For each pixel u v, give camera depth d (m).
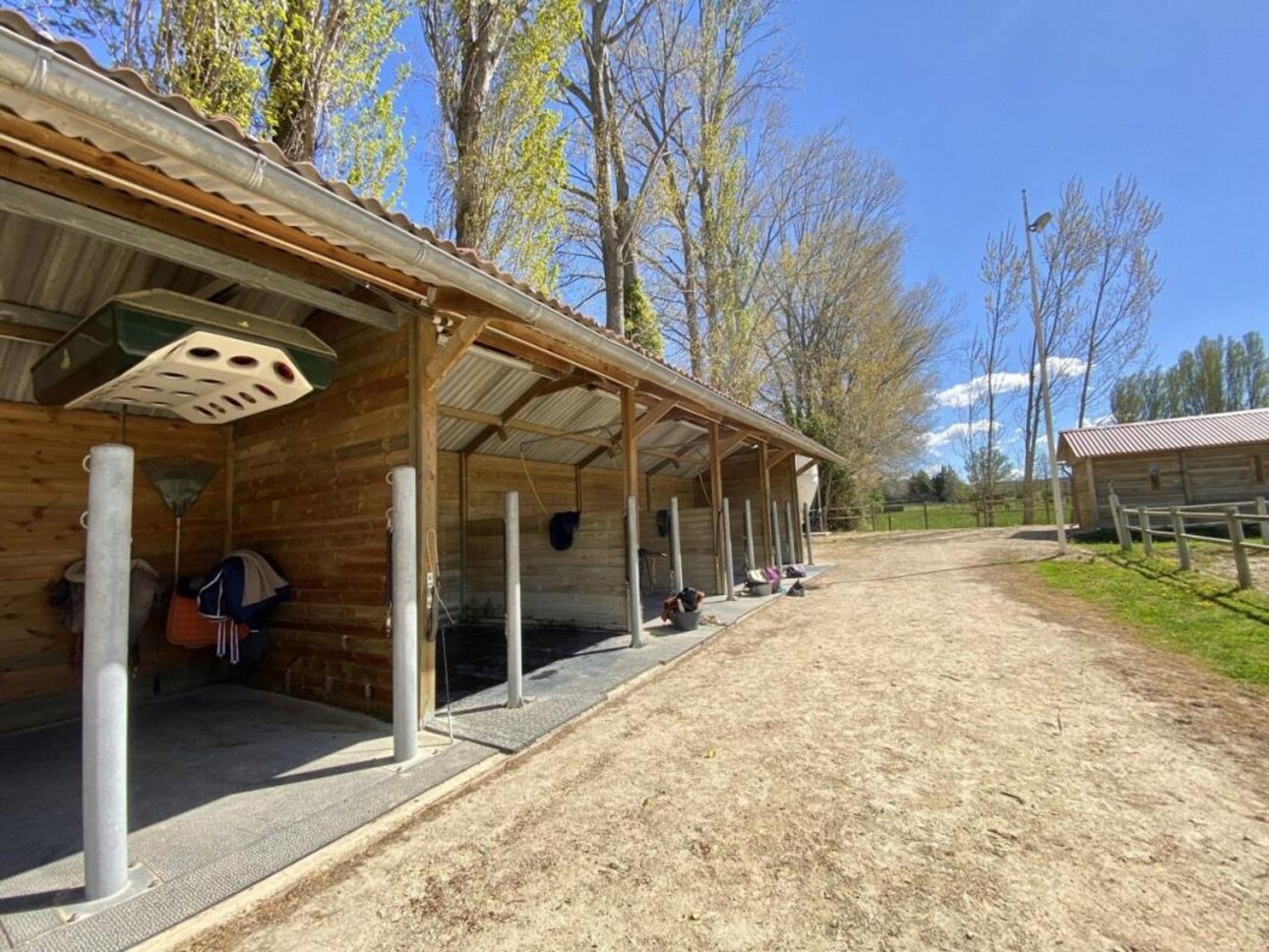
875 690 3.98
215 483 4.80
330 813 2.47
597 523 6.50
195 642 4.18
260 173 1.96
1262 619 5.36
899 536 19.61
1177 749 2.87
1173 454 14.65
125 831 1.99
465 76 9.45
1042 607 6.62
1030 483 24.59
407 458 3.63
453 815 2.51
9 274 3.01
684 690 4.24
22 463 3.85
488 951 1.68
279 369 3.05
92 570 1.95
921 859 2.05
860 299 24.77
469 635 6.56
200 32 5.74
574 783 2.78
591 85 15.04
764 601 8.02
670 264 18.77
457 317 3.73
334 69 6.93
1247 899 1.77
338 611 3.97
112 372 2.60
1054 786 2.54
